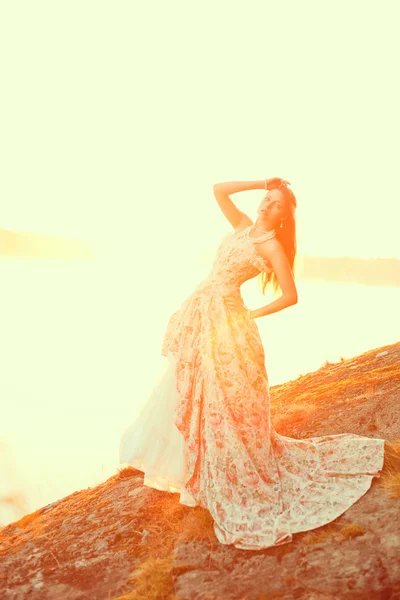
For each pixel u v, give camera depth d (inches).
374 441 179.5
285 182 175.6
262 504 159.3
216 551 152.6
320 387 288.2
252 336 171.8
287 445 176.7
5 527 211.3
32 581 157.9
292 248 174.2
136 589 144.0
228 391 166.1
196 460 165.8
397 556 135.8
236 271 171.9
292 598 130.8
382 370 280.7
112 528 176.4
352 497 160.9
